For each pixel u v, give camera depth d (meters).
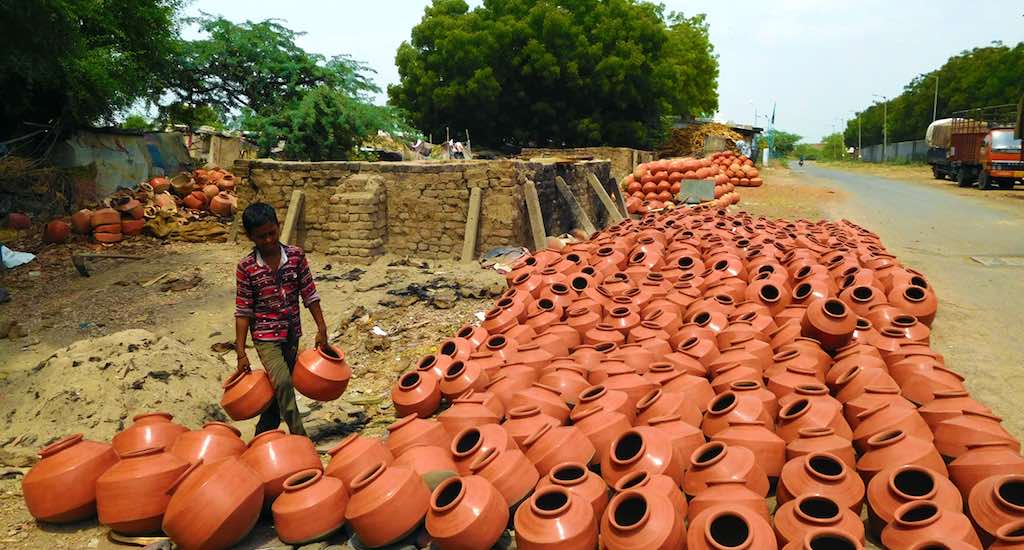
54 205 15.77
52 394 5.36
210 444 4.17
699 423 4.79
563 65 33.81
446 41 32.75
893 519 3.41
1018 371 6.30
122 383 5.45
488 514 3.56
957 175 30.72
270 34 25.33
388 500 3.67
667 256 9.52
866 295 7.01
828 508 3.55
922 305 7.02
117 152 18.70
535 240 11.75
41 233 14.39
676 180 21.23
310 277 4.84
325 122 20.95
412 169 11.45
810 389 4.76
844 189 28.78
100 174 17.88
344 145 21.81
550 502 3.65
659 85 35.94
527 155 27.92
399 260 11.09
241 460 4.06
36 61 12.80
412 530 3.75
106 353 5.71
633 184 21.48
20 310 9.58
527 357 5.80
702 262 8.94
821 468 3.94
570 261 8.82
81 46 14.33
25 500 4.13
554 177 13.66
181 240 13.90
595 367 5.61
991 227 16.75
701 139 38.69
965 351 6.91
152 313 9.17
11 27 11.92
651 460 3.99
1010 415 5.35
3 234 14.13
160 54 18.22
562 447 4.20
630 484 3.87
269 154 21.59
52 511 3.96
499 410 5.05
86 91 15.89
